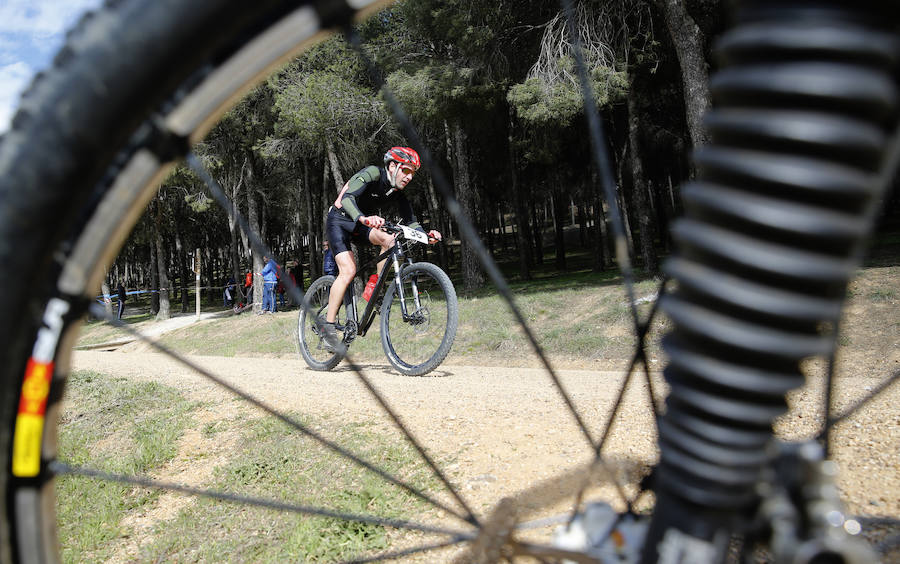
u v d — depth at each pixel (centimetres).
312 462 365
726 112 76
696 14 1567
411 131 104
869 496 224
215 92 89
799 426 323
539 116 1620
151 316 3744
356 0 90
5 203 79
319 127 2269
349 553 255
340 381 584
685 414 84
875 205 73
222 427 462
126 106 82
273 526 299
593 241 2709
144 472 405
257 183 3022
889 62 69
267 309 2495
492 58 1875
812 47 68
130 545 317
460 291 2392
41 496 90
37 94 81
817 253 71
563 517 139
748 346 73
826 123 68
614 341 1119
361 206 575
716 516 85
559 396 466
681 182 2878
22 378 86
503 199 3997
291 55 93
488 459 328
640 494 124
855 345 937
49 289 86
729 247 73
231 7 84
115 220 88
